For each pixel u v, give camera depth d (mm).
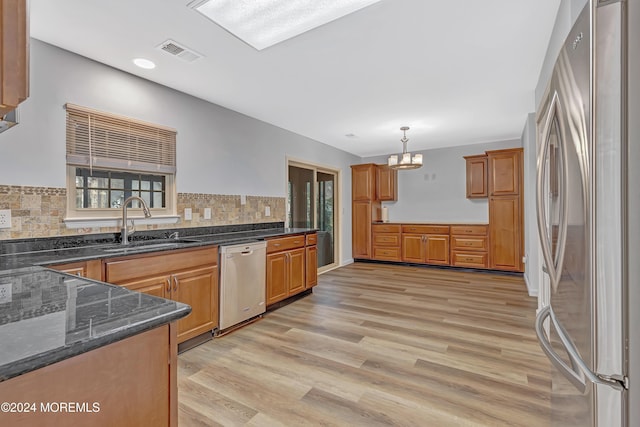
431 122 4258
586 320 884
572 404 1039
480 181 5445
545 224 1256
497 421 1615
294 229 4121
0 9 745
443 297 3885
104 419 738
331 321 3072
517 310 3373
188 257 2480
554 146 1202
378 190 6492
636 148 807
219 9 1855
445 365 2191
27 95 786
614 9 807
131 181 2752
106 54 2365
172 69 2617
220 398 1823
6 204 2018
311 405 1757
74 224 2336
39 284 1167
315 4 1821
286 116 3916
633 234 809
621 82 809
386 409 1718
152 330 844
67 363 678
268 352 2410
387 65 2592
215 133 3438
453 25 2045
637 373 802
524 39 2217
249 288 3029
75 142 2340
